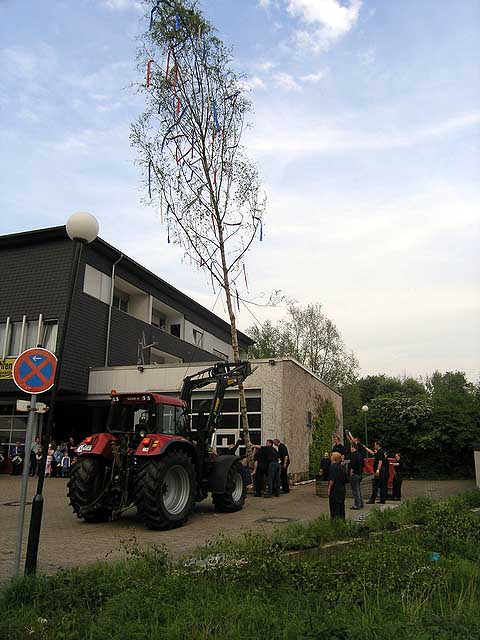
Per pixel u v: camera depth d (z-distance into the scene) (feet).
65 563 22.31
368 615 14.40
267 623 13.53
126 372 71.51
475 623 14.26
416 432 86.69
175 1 55.62
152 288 91.81
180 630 13.08
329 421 82.64
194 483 34.14
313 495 51.75
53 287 72.28
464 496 42.73
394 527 29.99
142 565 18.66
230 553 20.40
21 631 13.53
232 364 44.88
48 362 20.81
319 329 155.53
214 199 56.90
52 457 68.39
